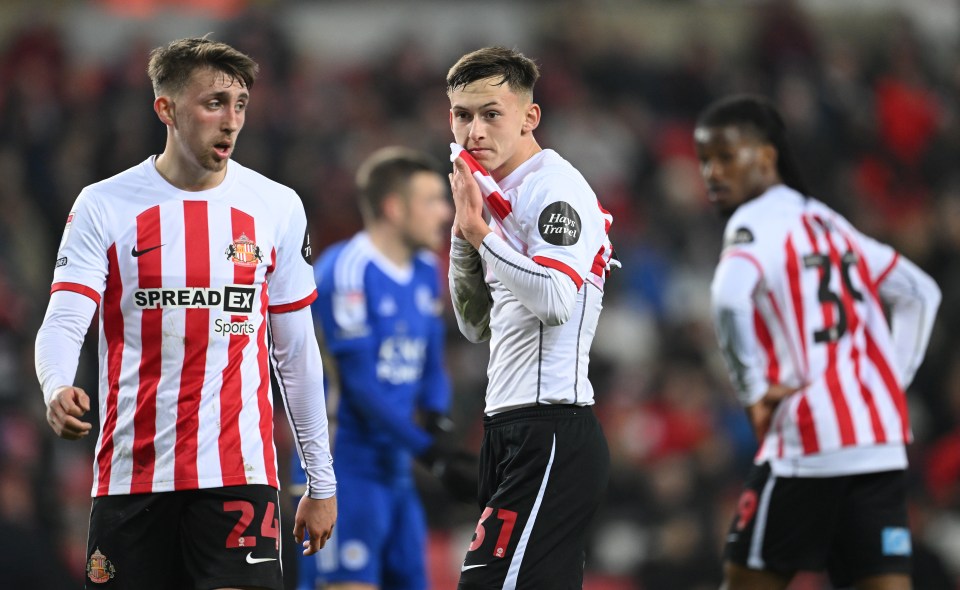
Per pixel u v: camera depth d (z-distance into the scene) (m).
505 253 13.73
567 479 14.10
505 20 60.31
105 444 14.02
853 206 51.34
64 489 32.81
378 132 50.31
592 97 55.75
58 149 48.06
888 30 63.53
